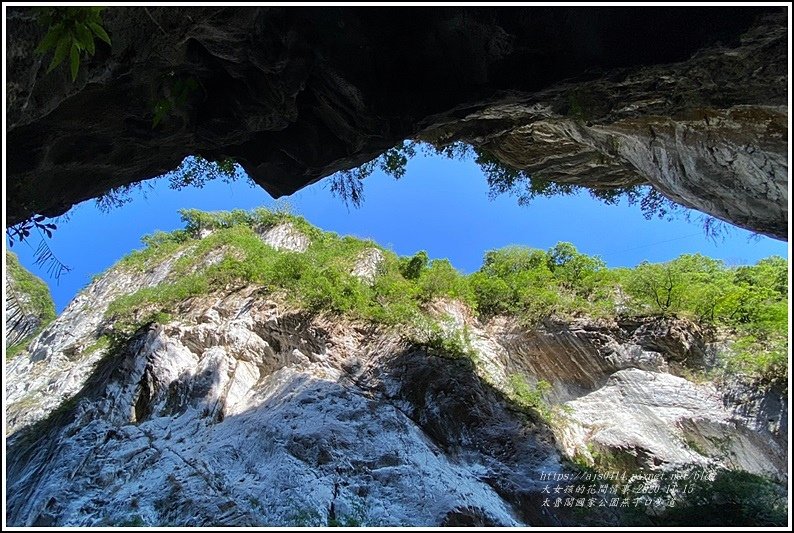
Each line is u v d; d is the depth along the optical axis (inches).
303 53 324.8
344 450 443.8
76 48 137.7
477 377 570.3
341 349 604.7
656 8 311.4
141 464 432.5
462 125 456.8
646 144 432.1
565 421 558.3
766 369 535.8
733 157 384.2
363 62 342.3
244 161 435.5
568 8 318.3
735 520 366.3
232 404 542.6
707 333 616.1
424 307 717.9
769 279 676.1
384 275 821.9
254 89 350.6
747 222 426.9
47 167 334.6
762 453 492.7
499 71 350.9
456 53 348.2
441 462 458.0
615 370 617.0
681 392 558.6
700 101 358.3
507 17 323.6
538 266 832.3
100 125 334.0
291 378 555.5
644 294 680.4
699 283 684.7
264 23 307.1
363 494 401.1
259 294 708.7
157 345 617.3
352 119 373.7
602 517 404.2
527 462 474.6
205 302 722.2
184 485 398.6
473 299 762.8
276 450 441.7
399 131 372.5
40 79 253.4
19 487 426.9
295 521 360.5
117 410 536.7
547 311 700.0
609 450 515.2
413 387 546.9
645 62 327.6
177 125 359.3
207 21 289.4
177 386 558.9
